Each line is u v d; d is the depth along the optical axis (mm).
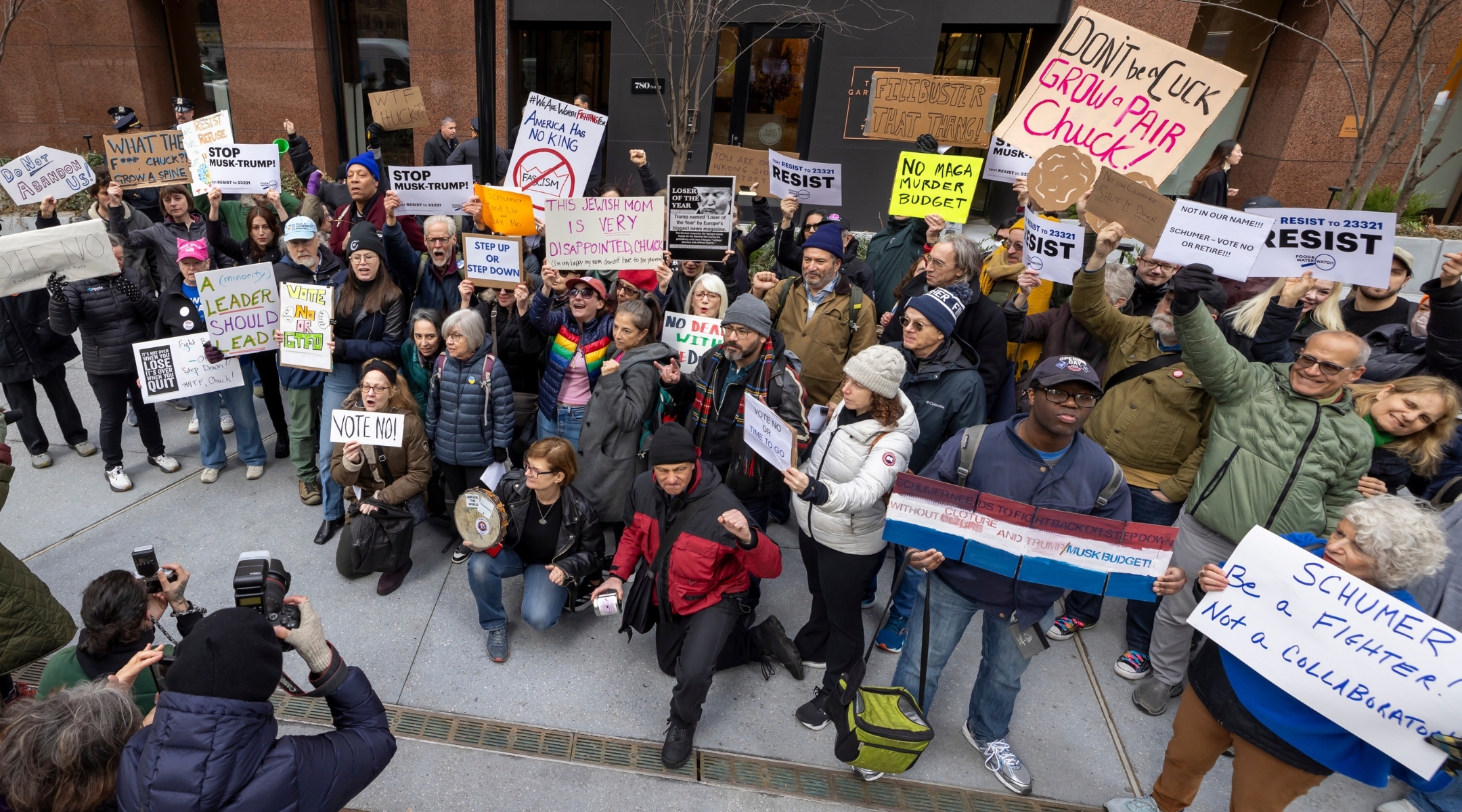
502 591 4199
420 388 4746
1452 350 3402
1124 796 3199
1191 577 3389
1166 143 4223
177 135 5887
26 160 5445
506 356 4680
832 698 2973
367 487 4191
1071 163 4398
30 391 5098
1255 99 10656
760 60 10781
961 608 3023
